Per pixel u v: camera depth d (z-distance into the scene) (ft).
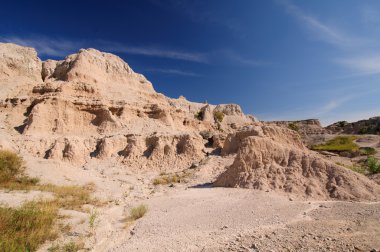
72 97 129.29
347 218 36.52
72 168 80.28
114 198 57.52
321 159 61.87
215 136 122.83
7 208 36.06
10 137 104.47
